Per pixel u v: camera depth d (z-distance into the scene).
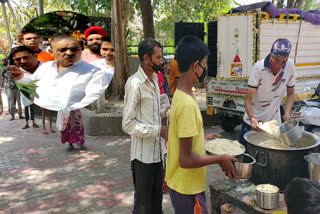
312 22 5.79
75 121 5.46
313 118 4.68
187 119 1.74
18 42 2.60
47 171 4.69
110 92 9.49
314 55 6.19
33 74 2.66
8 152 5.60
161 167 2.80
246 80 5.61
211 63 6.27
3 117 8.60
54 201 3.75
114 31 8.90
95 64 2.83
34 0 15.52
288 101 3.51
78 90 2.74
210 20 6.18
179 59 1.81
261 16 5.14
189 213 1.96
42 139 6.41
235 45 5.52
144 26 8.93
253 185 2.28
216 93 6.25
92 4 9.47
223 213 3.30
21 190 4.05
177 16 14.77
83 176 4.48
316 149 2.21
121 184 4.20
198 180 1.95
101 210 3.52
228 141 2.27
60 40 2.67
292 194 1.46
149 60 2.49
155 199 2.85
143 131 2.47
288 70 3.30
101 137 6.47
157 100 2.66
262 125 2.57
